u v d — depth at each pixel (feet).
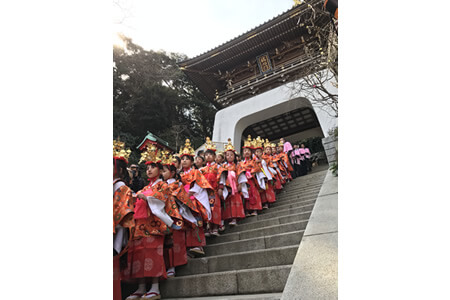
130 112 61.36
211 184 13.80
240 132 40.83
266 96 38.73
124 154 8.82
